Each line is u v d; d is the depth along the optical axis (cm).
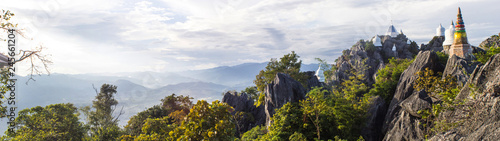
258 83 5969
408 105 2161
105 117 5678
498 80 804
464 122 804
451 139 745
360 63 7781
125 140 1916
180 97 4872
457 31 4119
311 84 6231
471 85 979
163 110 4859
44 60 1048
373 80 6856
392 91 3622
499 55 972
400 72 3928
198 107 1039
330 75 7219
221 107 1042
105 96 5922
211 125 1016
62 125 3109
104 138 3225
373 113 3173
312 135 3000
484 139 634
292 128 3041
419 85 2259
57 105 3647
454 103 1115
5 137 2361
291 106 3212
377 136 3038
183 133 1102
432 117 1472
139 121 4328
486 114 729
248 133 3797
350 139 2892
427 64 3200
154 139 1733
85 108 5575
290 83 4019
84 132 3416
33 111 3369
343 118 2914
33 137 2600
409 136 2028
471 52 3947
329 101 3291
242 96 5853
